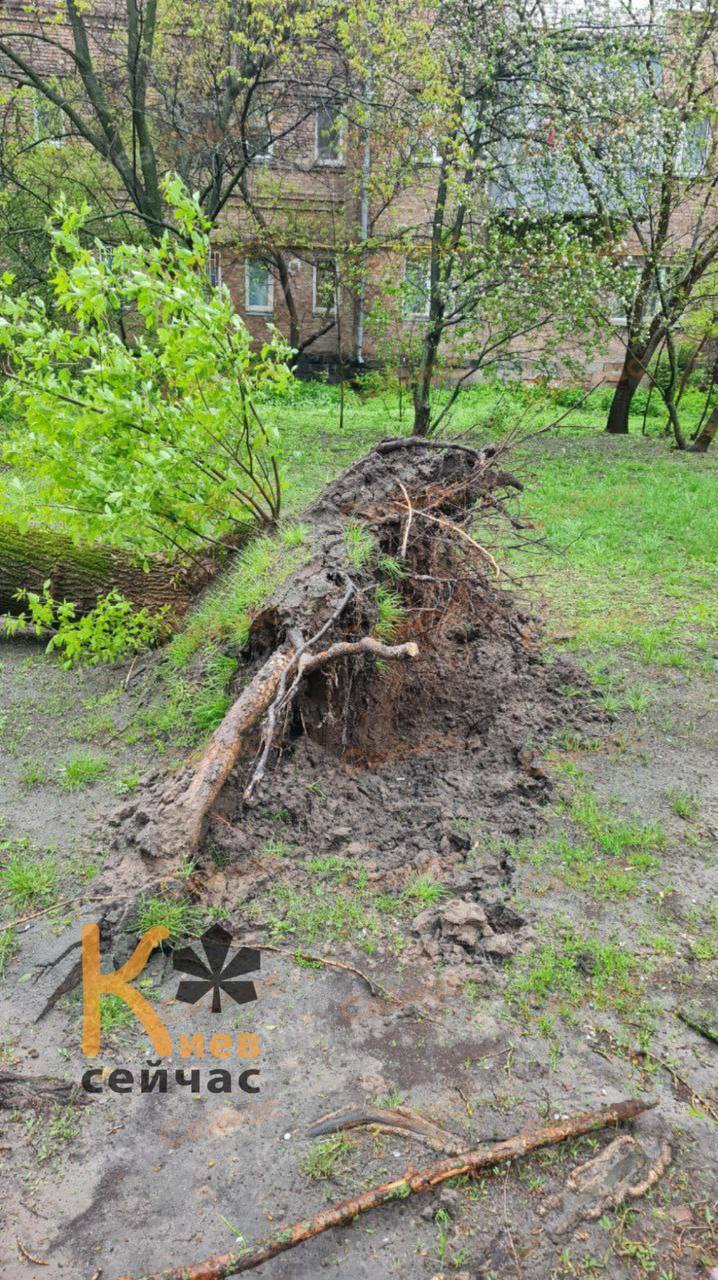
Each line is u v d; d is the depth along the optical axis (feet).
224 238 69.05
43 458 17.19
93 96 45.14
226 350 17.52
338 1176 8.19
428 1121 8.75
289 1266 7.46
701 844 13.43
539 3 45.37
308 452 44.96
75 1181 8.18
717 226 48.91
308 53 46.03
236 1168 8.29
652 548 28.73
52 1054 9.59
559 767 15.61
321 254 71.72
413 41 43.14
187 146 54.85
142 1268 7.40
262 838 12.93
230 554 19.89
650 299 50.01
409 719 16.72
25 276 51.88
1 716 17.65
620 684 18.83
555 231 42.70
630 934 11.46
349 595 14.70
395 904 11.84
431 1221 7.85
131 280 17.47
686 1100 9.06
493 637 19.88
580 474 41.47
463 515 19.31
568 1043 9.73
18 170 53.72
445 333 53.67
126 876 11.94
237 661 16.44
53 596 20.72
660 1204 8.02
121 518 17.31
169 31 50.49
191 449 17.87
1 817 14.10
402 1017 10.04
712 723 17.31
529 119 45.62
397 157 49.78
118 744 16.47
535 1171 8.27
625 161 45.37
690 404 68.64
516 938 11.32
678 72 45.78
